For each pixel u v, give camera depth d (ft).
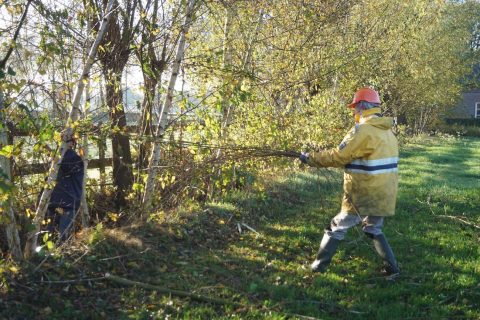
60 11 17.95
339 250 21.76
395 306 16.57
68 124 17.61
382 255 19.06
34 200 20.80
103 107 22.65
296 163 33.71
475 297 17.39
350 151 17.75
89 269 17.38
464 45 107.65
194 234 22.90
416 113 109.29
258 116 31.01
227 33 29.78
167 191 26.05
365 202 18.08
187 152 26.32
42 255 17.44
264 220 27.27
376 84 49.55
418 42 61.11
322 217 28.17
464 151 77.15
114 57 24.82
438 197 34.78
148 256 19.39
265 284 17.95
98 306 15.46
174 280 17.83
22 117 16.11
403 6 50.42
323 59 36.22
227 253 21.33
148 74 22.94
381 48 47.93
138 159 25.59
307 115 37.81
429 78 80.02
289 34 32.48
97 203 27.84
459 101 139.74
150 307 15.64
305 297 17.15
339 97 45.52
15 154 14.67
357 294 17.57
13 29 16.88
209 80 26.13
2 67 14.88
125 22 24.80
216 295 16.89
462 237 24.63
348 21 43.39
